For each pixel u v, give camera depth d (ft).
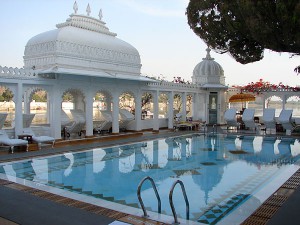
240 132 61.82
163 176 29.43
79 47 48.65
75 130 48.96
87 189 24.85
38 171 30.17
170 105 66.33
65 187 25.13
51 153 37.81
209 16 20.13
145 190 24.71
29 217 16.96
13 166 31.65
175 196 23.06
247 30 18.21
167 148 45.37
